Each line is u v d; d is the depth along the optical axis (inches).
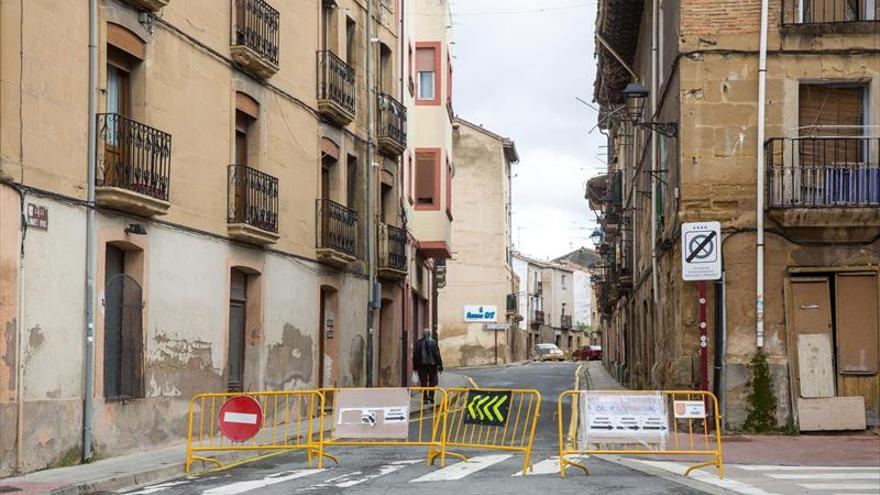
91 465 514.0
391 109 1107.9
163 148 608.4
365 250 1034.7
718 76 722.8
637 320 1201.4
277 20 781.9
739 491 409.7
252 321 765.3
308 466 517.0
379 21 1097.4
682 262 697.6
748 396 703.1
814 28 713.0
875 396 699.4
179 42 642.8
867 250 707.4
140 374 590.6
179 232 640.4
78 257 529.7
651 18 951.6
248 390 757.9
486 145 2581.2
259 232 736.3
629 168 1317.7
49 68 508.1
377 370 1119.6
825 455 571.8
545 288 3710.6
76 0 532.4
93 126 541.0
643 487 419.5
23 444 477.7
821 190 705.6
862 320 703.7
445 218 1389.0
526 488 414.0
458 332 2559.1
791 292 708.0
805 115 722.8
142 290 593.6
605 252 1845.5
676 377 719.1
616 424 479.2
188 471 518.3
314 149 887.7
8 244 472.7
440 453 519.5
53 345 506.0
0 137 469.7
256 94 758.5
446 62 1414.9
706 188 718.5
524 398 569.3
